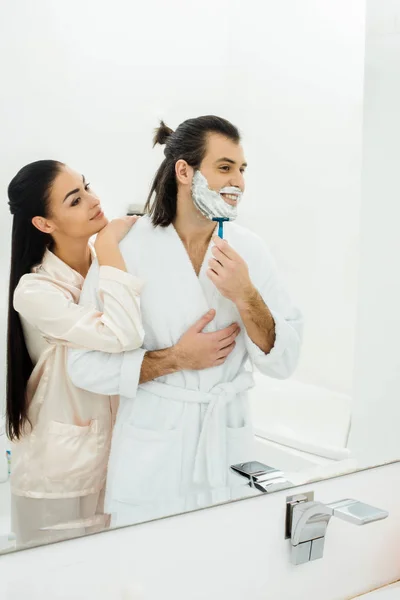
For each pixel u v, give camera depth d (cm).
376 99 103
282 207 92
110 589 81
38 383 74
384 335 109
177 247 83
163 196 81
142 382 82
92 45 73
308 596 102
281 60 89
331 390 102
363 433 108
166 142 80
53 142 72
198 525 88
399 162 108
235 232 88
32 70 70
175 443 85
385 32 103
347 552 107
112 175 77
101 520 80
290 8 89
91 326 77
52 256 74
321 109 95
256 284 91
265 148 89
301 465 99
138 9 76
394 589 111
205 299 86
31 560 75
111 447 80
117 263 79
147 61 77
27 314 73
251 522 94
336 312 101
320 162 96
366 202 103
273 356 94
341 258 101
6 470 72
